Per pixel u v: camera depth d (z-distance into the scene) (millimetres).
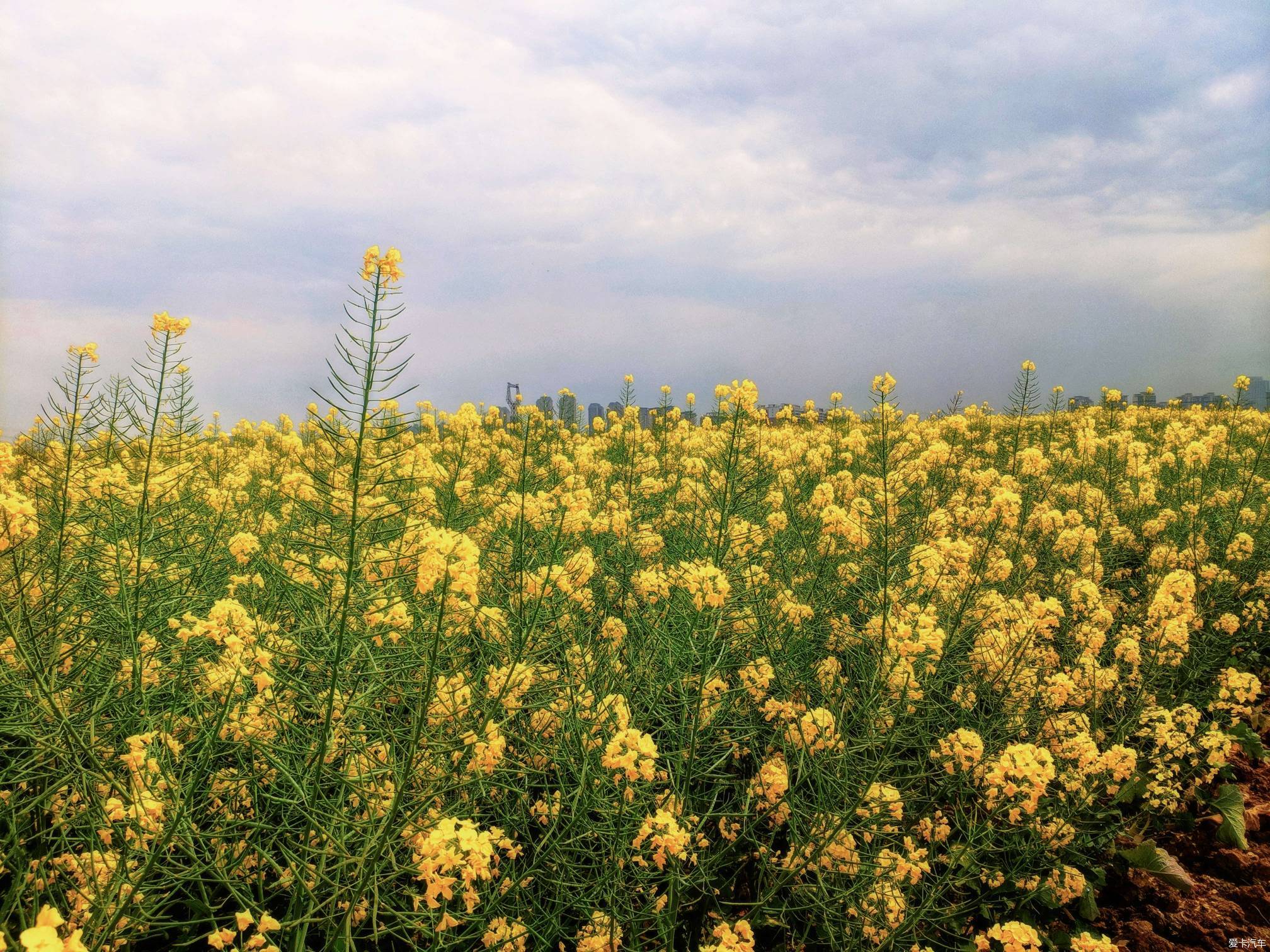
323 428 2527
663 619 3967
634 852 3059
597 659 3900
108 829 2447
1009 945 2953
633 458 8078
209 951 2848
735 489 4664
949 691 4500
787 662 4164
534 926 2885
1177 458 9086
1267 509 6730
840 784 3170
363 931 2891
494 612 3355
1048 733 4047
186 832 2477
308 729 2928
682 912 3342
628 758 2650
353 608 2713
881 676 3316
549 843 2955
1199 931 3377
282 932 2596
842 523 4547
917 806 3838
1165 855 3678
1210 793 4137
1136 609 5445
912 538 5117
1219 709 4645
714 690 3445
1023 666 4156
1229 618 5020
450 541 2445
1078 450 9516
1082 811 3779
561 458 6754
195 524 4520
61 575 3469
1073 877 3416
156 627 3361
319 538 3270
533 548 4582
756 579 4609
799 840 3164
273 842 2775
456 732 2846
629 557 5270
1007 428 11414
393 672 2762
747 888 3541
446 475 6031
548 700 3395
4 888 2729
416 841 2480
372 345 2396
